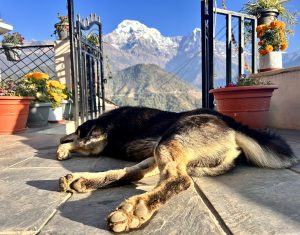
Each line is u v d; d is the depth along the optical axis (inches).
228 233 15.6
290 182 23.6
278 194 20.9
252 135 28.2
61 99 79.1
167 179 20.7
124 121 35.6
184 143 24.7
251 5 72.9
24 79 76.0
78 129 39.4
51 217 18.3
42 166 32.3
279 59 65.6
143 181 25.7
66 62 87.6
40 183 25.5
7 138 53.6
